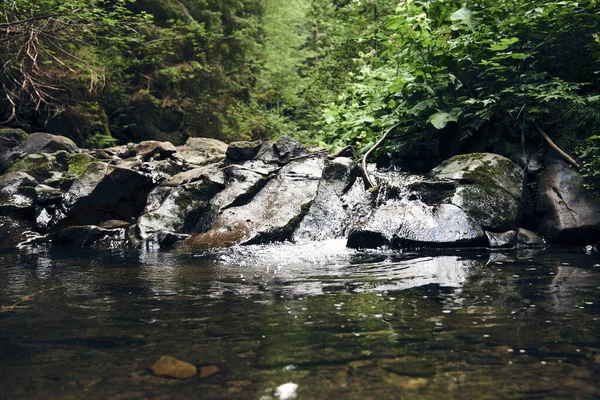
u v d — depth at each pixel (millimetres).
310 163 6359
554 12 5820
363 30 12648
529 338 1917
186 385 1508
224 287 3049
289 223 5383
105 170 6477
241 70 16578
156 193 6336
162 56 13266
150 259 4355
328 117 8445
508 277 3180
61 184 6902
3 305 2629
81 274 3609
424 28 6379
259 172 6293
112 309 2510
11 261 4336
